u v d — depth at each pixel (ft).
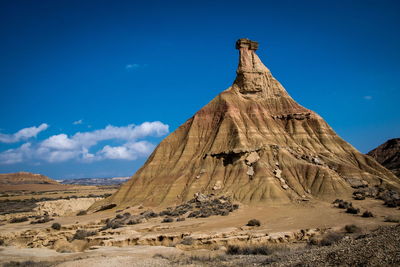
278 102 319.88
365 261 56.29
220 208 207.72
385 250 58.08
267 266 72.59
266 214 183.73
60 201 315.17
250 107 309.83
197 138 299.79
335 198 211.20
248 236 131.34
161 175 275.80
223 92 329.31
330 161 256.11
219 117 305.94
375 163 259.80
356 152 273.54
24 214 273.13
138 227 168.76
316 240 114.83
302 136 286.25
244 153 259.60
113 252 106.83
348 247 67.41
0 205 370.73
